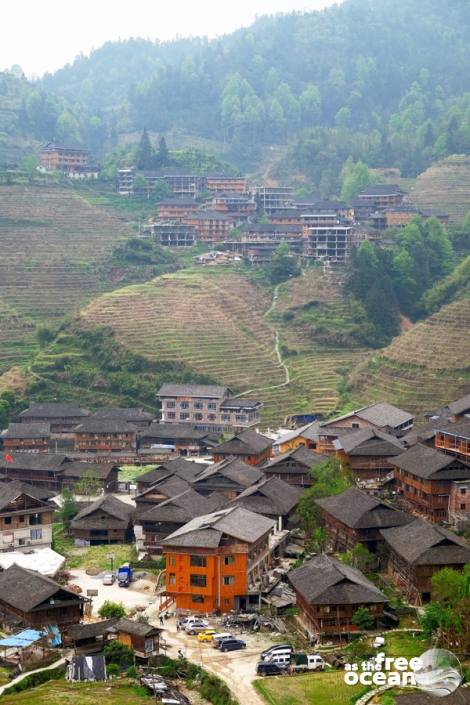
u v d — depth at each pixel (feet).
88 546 649.20
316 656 429.79
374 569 533.55
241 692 405.39
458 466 582.35
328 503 576.61
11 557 581.12
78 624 476.54
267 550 555.28
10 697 406.82
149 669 437.17
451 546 487.20
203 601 511.40
